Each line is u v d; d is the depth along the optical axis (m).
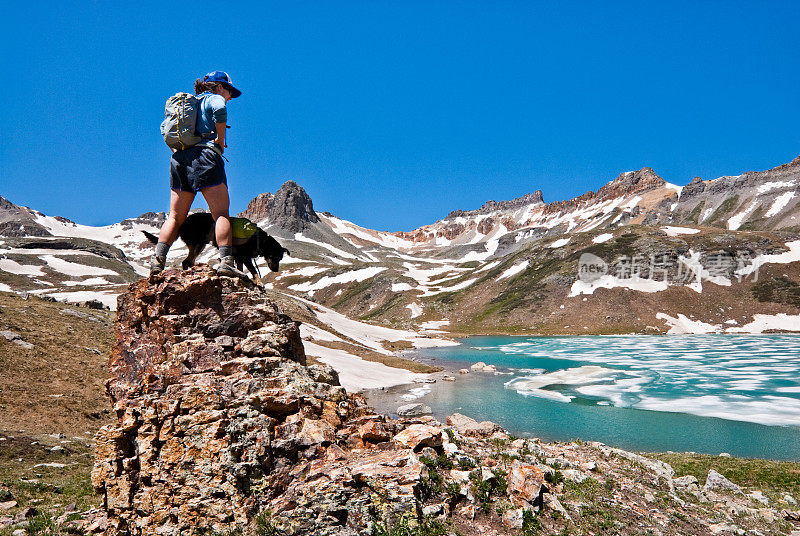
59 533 11.45
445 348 121.06
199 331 8.94
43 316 50.44
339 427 9.19
